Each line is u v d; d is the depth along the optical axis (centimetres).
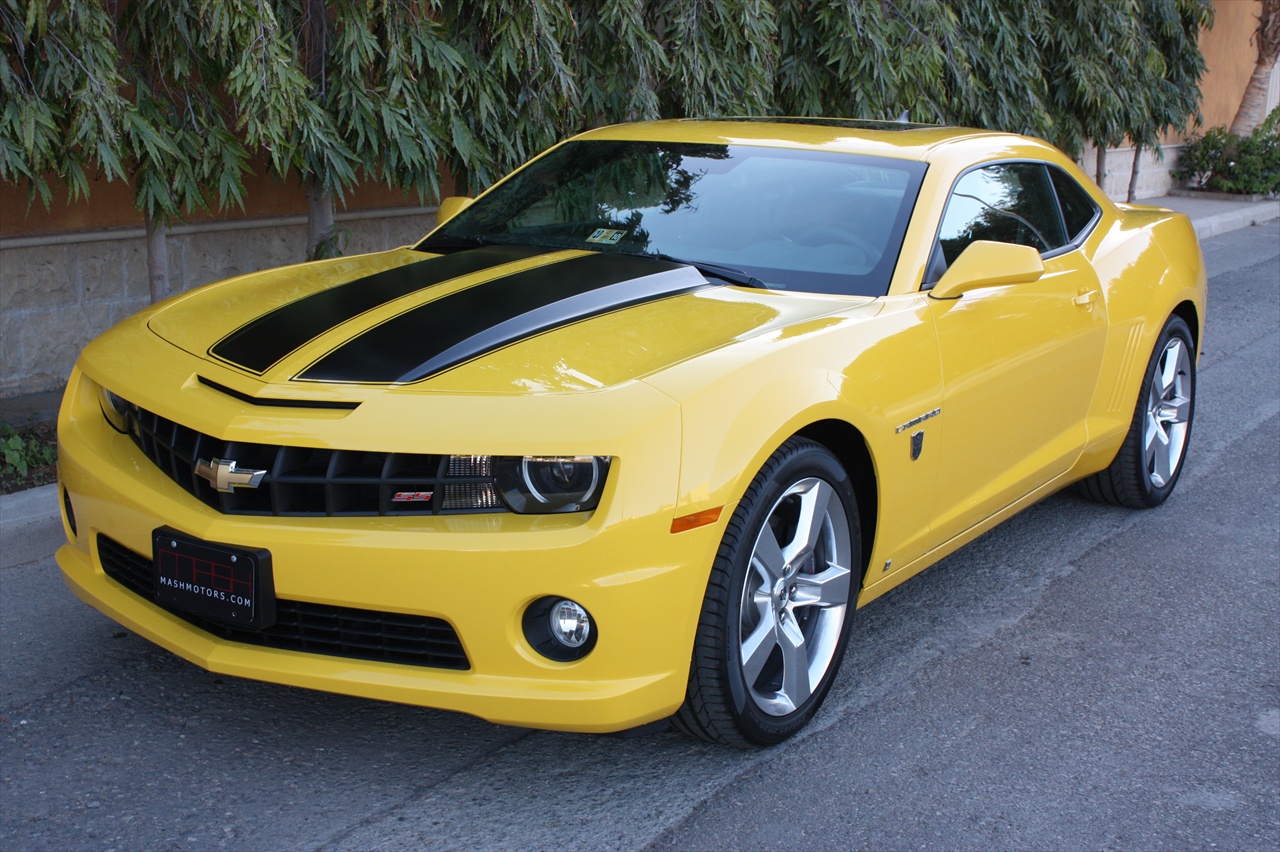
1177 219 547
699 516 270
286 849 267
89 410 335
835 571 324
